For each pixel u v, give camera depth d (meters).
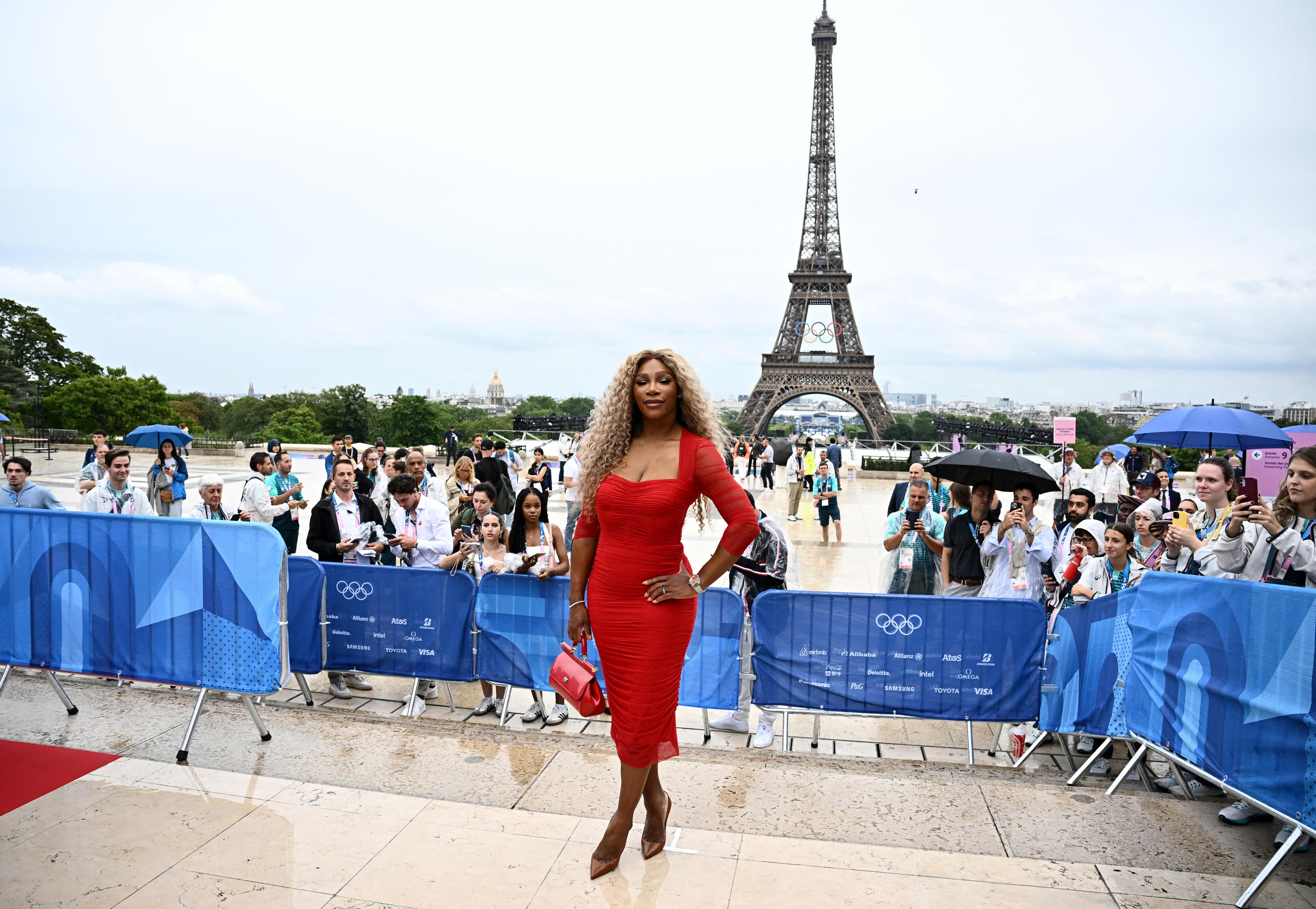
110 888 3.37
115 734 5.11
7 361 69.19
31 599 5.54
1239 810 4.26
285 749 4.93
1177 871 3.71
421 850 3.73
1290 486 4.78
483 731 5.44
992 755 6.16
